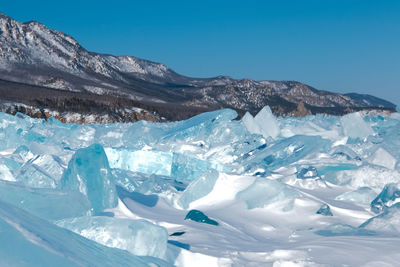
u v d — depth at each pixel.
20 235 1.75
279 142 8.95
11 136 10.16
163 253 3.10
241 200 5.40
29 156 8.30
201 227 4.23
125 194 5.20
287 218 4.84
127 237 2.95
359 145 9.32
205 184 5.73
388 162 7.53
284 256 3.31
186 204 5.46
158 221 4.37
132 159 8.77
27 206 3.36
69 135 11.27
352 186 6.74
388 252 3.21
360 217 4.95
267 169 7.95
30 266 1.57
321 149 8.77
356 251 3.28
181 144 9.31
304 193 5.59
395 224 4.24
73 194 3.84
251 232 4.39
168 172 8.59
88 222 3.05
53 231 2.20
